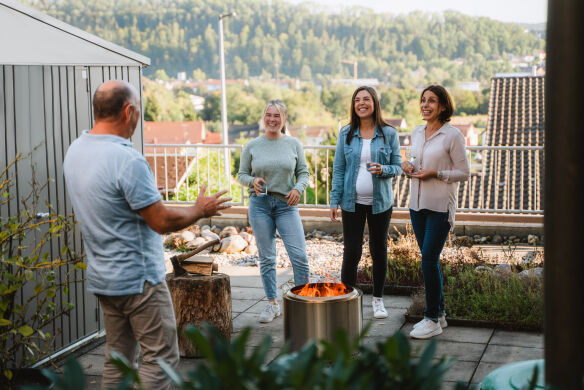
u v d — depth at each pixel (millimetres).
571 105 1705
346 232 4910
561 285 1771
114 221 2836
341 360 1479
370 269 6172
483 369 3963
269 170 4844
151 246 2939
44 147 4078
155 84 59188
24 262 3447
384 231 4934
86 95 4445
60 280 4070
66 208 4270
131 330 3074
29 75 3955
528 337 4512
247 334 1548
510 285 5133
